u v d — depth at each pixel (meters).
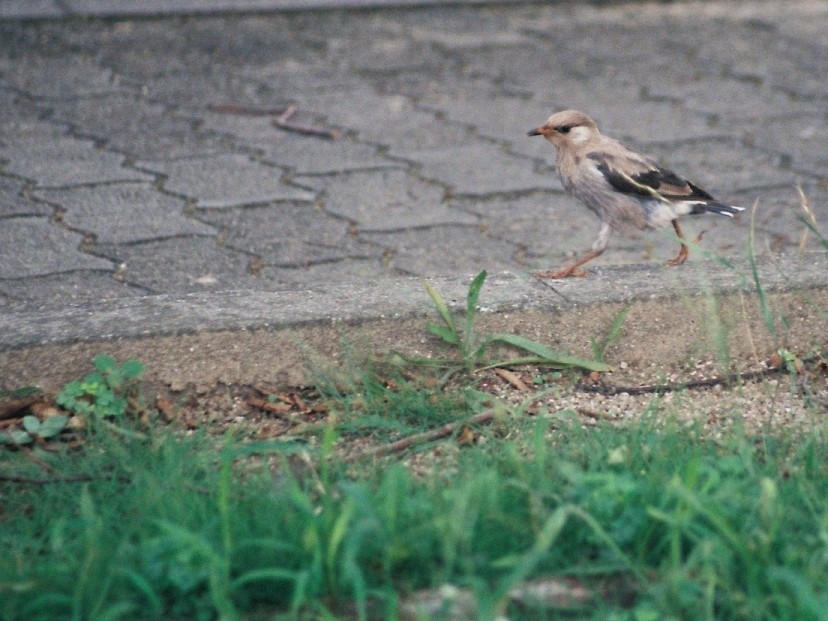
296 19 16.95
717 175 12.03
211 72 14.79
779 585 5.07
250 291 7.84
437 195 11.46
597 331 7.69
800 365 7.80
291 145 12.60
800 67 15.71
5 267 9.55
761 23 17.66
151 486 5.69
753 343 7.89
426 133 13.09
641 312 7.70
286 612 5.12
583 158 8.70
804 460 6.30
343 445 6.88
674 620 4.88
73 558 5.24
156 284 9.38
